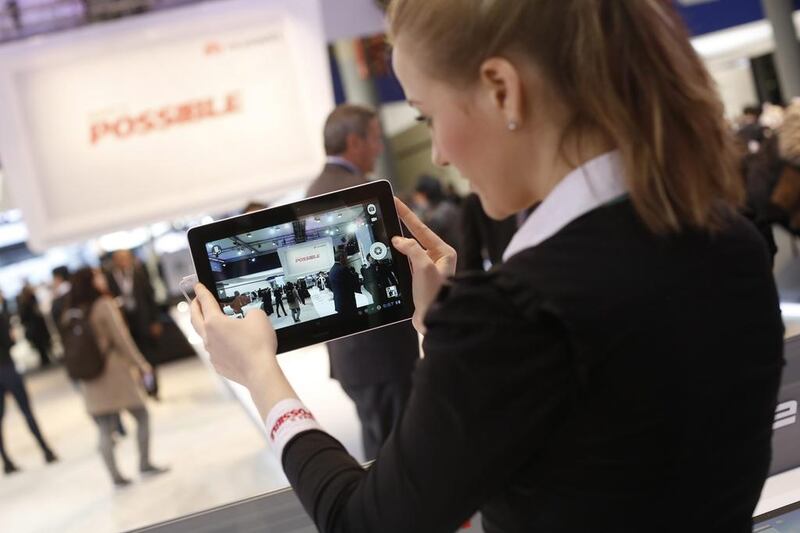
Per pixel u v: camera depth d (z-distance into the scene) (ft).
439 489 2.05
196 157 13.85
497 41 2.11
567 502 2.10
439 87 2.24
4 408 20.72
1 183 32.07
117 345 17.08
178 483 16.42
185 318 20.30
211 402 24.35
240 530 4.05
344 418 10.72
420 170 45.85
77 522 15.57
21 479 19.71
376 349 9.38
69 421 26.58
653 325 2.03
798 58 33.14
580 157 2.19
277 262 3.41
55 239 13.60
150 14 13.61
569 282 2.02
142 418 17.35
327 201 3.45
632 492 2.08
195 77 13.74
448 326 2.06
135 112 13.66
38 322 41.14
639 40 2.11
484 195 2.39
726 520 2.25
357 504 2.21
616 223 2.11
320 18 13.85
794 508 4.14
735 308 2.20
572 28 2.09
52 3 14.94
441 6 2.16
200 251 3.37
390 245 3.47
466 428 2.00
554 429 2.06
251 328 2.70
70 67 13.47
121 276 28.55
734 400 2.19
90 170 13.69
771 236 2.98
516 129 2.20
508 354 1.97
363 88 31.14
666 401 2.05
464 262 11.40
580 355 1.97
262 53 13.83
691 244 2.17
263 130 13.93
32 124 13.47
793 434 4.54
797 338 4.53
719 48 33.40
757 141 20.76
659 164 2.08
